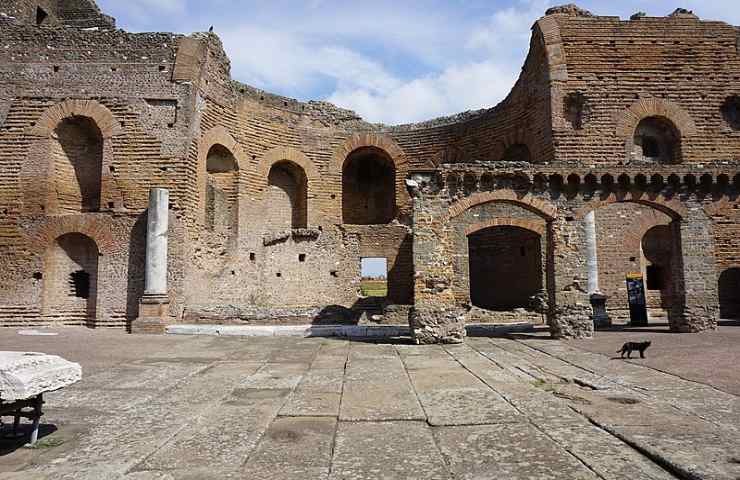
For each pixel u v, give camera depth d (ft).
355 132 102.94
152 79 76.89
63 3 100.83
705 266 60.49
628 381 32.50
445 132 101.96
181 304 72.33
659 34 86.28
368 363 41.16
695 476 16.43
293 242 95.40
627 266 81.35
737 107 87.20
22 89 76.43
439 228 55.72
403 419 24.40
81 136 79.56
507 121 93.81
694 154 84.48
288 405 27.32
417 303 54.19
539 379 33.60
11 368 20.51
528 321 79.36
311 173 98.12
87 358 44.14
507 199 57.47
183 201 74.23
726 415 24.08
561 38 85.51
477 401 27.68
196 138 78.02
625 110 84.28
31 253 73.51
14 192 74.74
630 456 19.04
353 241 98.89
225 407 27.04
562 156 82.23
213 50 83.35
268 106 94.02
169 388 31.96
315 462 18.95
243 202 88.48
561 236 57.98
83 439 21.86
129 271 72.13
